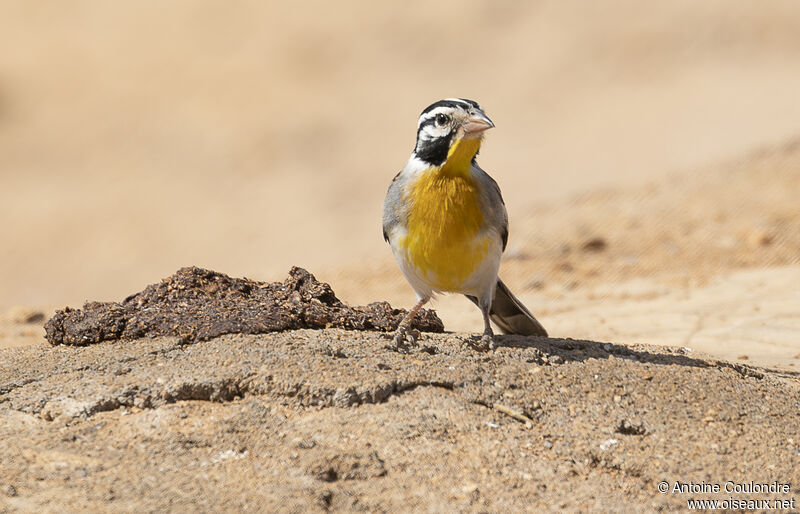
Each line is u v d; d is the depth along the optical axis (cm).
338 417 689
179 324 834
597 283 1588
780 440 699
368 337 830
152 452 645
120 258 2455
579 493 622
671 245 1794
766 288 1441
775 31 3834
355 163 3122
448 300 1500
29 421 691
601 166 2706
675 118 3095
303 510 582
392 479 625
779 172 2228
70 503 579
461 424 688
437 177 790
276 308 882
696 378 785
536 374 764
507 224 847
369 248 2238
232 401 714
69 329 840
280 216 2700
